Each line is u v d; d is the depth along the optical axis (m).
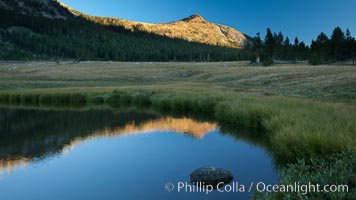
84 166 12.37
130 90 44.91
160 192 9.27
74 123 24.11
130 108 34.34
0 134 19.80
